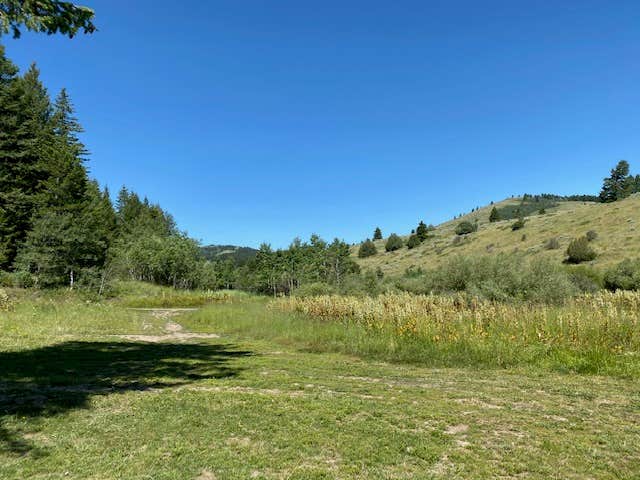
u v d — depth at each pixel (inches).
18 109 1451.8
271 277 2027.6
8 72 1437.0
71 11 211.6
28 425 202.8
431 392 269.9
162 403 240.5
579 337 374.3
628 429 203.2
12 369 334.6
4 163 1401.3
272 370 346.9
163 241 2143.2
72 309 813.2
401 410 229.1
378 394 264.7
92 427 202.4
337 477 154.4
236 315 789.2
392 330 460.8
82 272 1391.5
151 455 171.2
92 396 255.9
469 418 218.1
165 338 589.3
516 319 436.1
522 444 185.0
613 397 257.4
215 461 166.1
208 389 276.8
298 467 162.1
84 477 153.3
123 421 210.8
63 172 1472.7
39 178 1515.7
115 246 1980.8
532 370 339.6
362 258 3907.5
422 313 486.9
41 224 1277.1
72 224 1362.0
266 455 172.1
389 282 1373.0
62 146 1592.0
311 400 247.4
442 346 393.1
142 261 2020.2
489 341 392.5
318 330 541.6
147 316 901.8
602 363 333.1
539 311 458.0
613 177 3592.5
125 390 273.4
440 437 192.2
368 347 428.5
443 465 165.0
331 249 2000.5
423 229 3757.4
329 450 178.2
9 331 559.8
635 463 166.9
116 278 1555.1
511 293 750.5
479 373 333.4
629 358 335.6
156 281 2148.1
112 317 780.0
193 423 208.4
